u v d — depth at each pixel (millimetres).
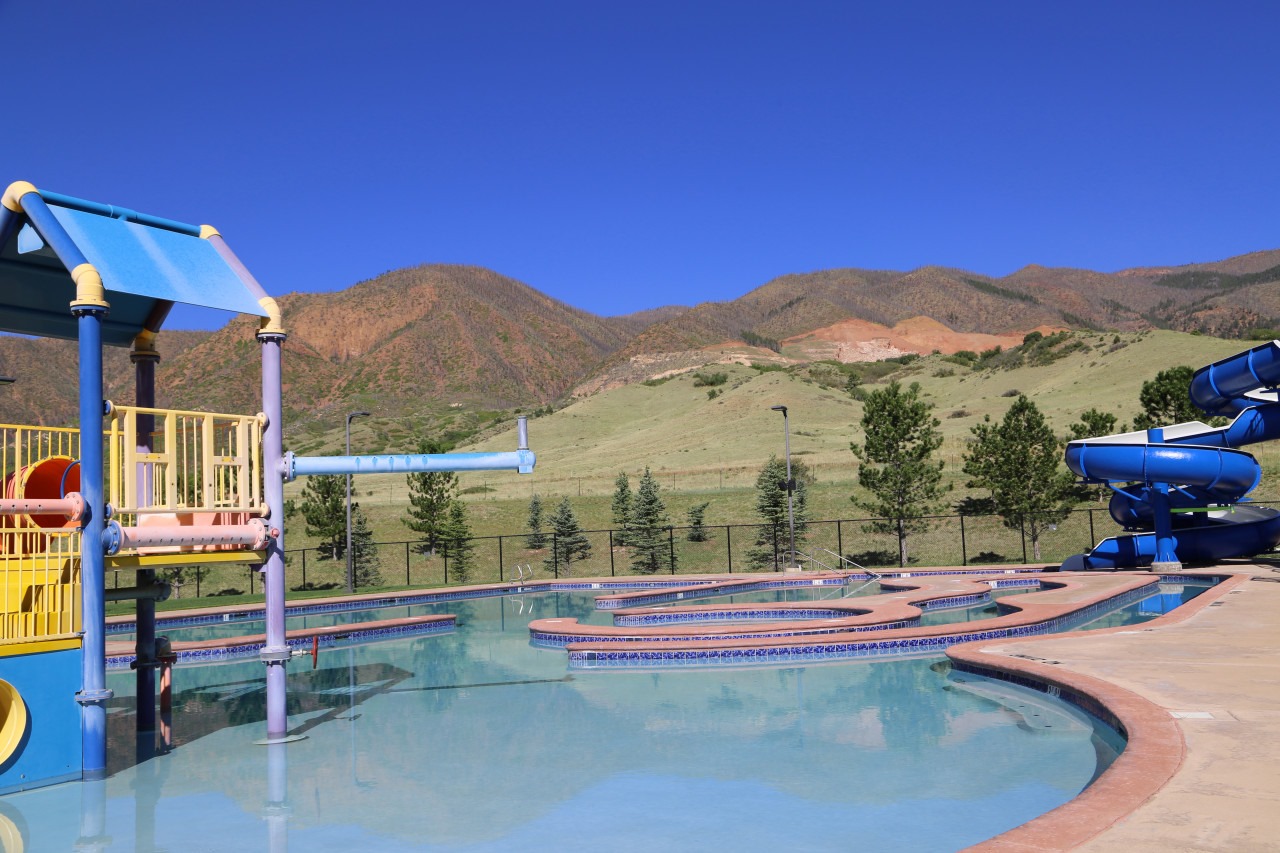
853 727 10094
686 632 15891
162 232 9797
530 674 14703
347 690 13641
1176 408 45875
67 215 8945
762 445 98188
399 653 17609
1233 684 9336
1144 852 4816
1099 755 8500
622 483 52094
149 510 8758
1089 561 28391
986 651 12648
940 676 13102
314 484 44562
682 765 8734
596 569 45562
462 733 10453
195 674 15602
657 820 7074
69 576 8977
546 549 49094
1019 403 37031
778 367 180750
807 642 15031
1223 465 24531
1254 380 23938
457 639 19609
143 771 8969
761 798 7559
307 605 26391
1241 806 5508
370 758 9367
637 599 25594
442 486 44750
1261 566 25453
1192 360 109500
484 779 8445
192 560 9547
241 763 9250
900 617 17812
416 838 6816
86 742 8492
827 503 51781
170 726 10102
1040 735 9383
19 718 8195
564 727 10625
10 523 9781
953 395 135125
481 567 47156
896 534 43906
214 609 24609
